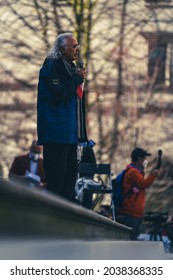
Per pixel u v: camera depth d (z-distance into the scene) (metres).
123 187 17.02
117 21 31.61
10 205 4.12
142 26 32.75
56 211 5.14
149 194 31.12
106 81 30.73
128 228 13.28
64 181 10.26
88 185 14.41
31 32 31.42
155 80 32.44
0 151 30.97
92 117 30.53
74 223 6.11
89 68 29.94
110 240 9.52
